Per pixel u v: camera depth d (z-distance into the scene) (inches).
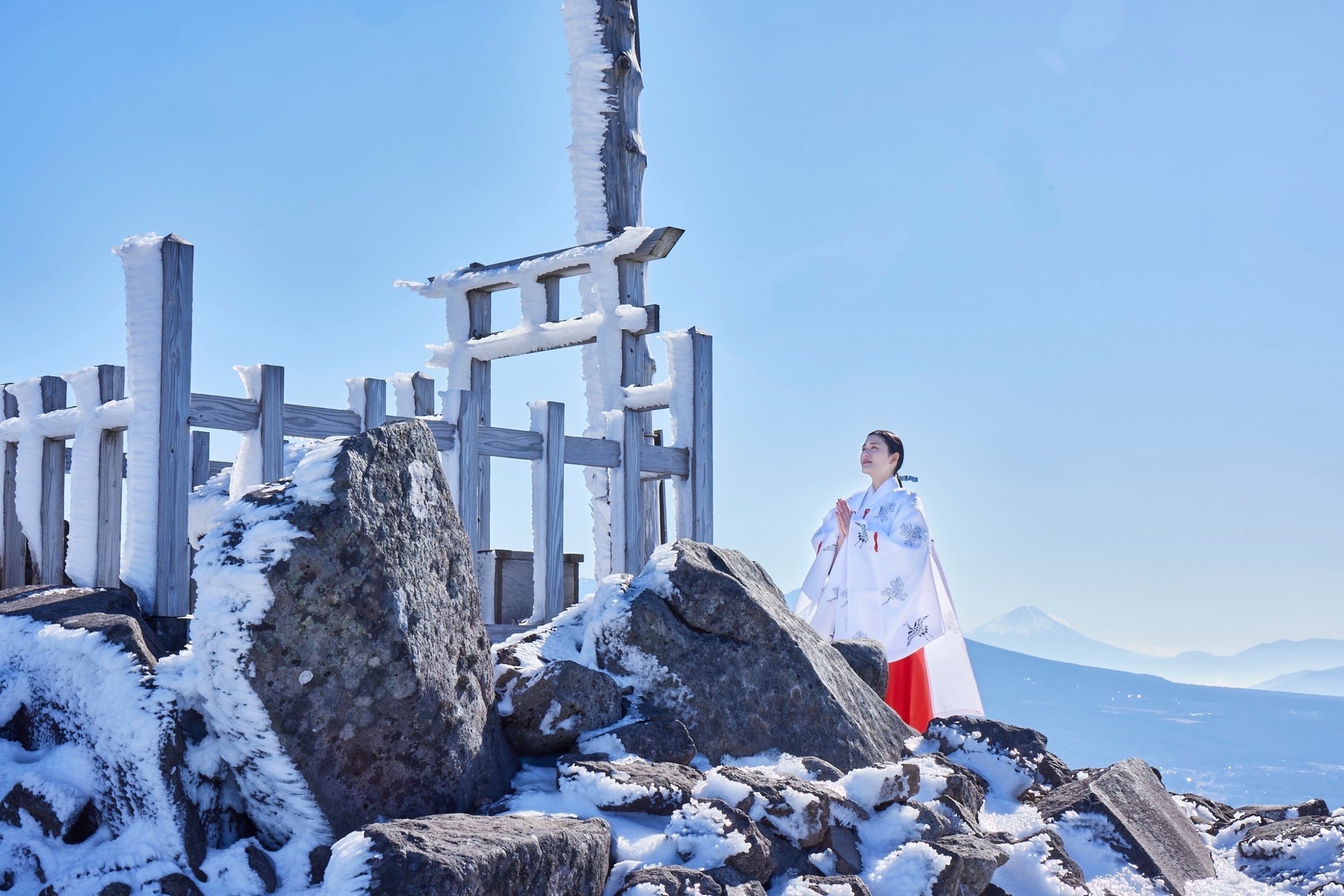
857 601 247.3
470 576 129.4
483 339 310.2
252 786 107.3
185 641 156.8
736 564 174.9
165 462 160.9
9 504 219.1
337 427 203.3
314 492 107.0
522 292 299.9
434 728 111.7
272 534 103.6
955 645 246.8
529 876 92.2
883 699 191.8
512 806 116.6
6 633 127.7
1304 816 167.3
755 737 150.1
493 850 88.7
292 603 103.5
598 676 142.5
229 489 196.1
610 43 317.4
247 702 103.0
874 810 128.6
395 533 112.9
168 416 161.8
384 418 209.9
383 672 107.4
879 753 162.4
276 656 103.1
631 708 147.3
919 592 245.3
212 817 108.3
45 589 153.9
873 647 200.5
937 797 135.0
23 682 121.1
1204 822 172.4
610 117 316.5
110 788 107.5
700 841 110.8
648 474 259.3
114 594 145.6
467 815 104.2
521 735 136.2
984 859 118.4
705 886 101.3
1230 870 150.4
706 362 262.2
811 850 119.2
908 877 115.1
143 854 99.5
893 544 246.7
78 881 95.7
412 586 113.3
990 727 169.8
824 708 157.0
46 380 204.5
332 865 87.0
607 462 248.2
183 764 105.4
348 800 107.3
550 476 234.1
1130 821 144.5
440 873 82.7
